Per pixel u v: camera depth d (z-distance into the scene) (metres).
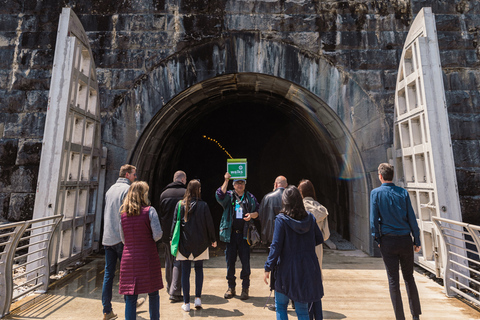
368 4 6.96
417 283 4.86
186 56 6.82
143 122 6.68
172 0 6.95
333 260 6.16
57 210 4.74
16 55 6.74
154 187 8.75
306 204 3.31
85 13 6.94
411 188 5.75
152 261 2.94
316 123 8.20
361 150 6.65
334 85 6.78
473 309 3.85
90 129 6.15
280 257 2.74
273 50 6.84
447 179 4.83
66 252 5.31
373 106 6.71
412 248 3.25
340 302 4.06
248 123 13.84
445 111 5.04
